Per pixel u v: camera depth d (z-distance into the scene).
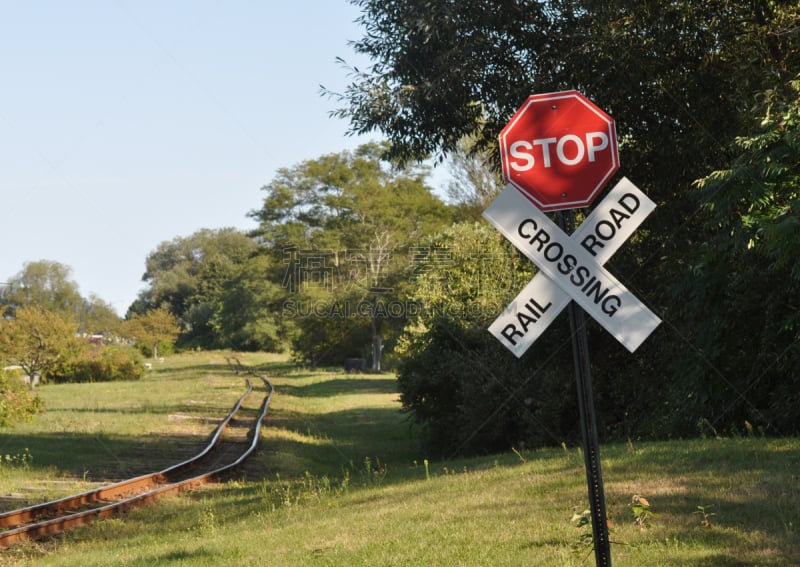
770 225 11.42
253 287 102.44
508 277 32.09
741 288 13.77
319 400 41.00
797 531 6.70
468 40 17.38
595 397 18.55
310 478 15.50
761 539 6.52
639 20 16.31
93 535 11.26
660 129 17.00
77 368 58.34
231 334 110.69
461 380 19.95
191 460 18.62
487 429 19.27
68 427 25.19
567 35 17.28
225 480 17.02
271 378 59.53
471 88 17.89
